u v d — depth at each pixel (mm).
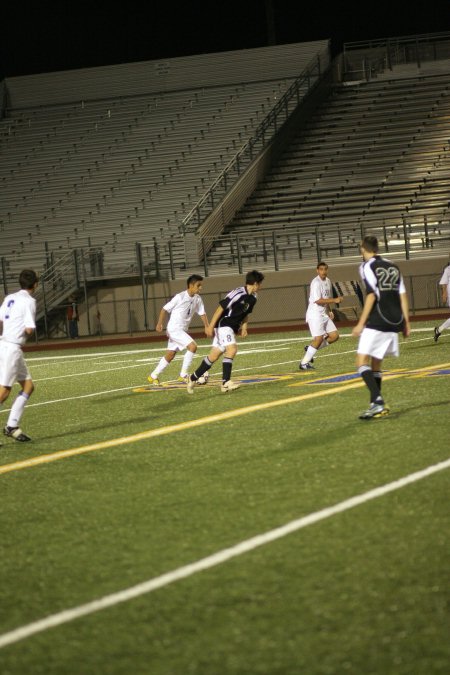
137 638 7977
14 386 33125
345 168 73375
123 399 25516
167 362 27734
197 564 9828
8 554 10922
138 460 16125
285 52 84062
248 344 44969
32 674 7426
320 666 7160
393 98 79688
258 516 11555
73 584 9578
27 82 88438
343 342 40469
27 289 19031
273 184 73688
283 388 24797
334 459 14586
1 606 9102
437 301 58000
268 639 7723
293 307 60781
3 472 16062
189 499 12844
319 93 81312
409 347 34875
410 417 18000
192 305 27328
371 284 17781
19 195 76562
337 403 20859
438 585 8633
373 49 83750
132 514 12305
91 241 69938
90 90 87188
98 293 64375
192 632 8000
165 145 78750
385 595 8484
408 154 72938
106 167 77688
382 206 68062
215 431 18484
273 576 9234
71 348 56156
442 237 62594
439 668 6973
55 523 12211
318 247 60656
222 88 83750
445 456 14062
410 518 10852
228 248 66562
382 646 7422
